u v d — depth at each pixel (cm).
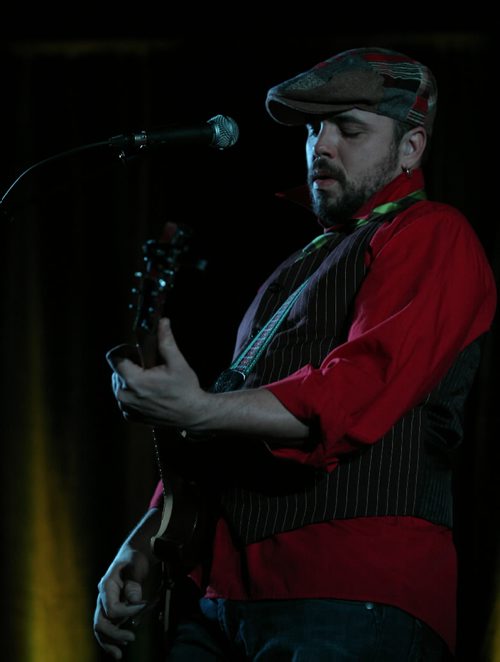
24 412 1333
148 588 561
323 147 521
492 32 1273
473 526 1178
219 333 1271
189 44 1343
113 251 1337
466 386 496
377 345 427
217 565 488
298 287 524
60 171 1345
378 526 450
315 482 457
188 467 511
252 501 473
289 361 484
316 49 1309
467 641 1159
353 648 435
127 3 1312
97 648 1292
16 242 1351
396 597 442
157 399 404
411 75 520
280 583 454
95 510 1311
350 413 416
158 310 394
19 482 1323
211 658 503
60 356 1339
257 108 1309
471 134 1266
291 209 1288
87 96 1367
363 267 484
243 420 413
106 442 1321
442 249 458
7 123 1372
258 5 1295
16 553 1312
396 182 518
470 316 455
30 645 1298
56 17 1343
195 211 1305
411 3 1266
